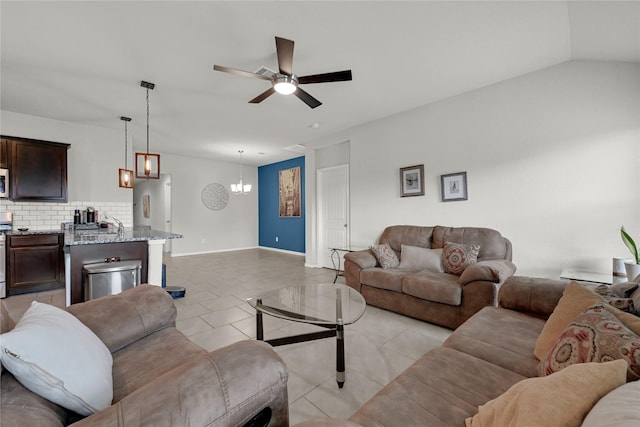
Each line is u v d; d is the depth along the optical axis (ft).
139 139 17.93
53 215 13.84
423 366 3.98
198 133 16.60
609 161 8.48
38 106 12.18
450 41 7.96
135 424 2.09
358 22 7.12
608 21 6.77
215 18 6.89
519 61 9.05
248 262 19.88
